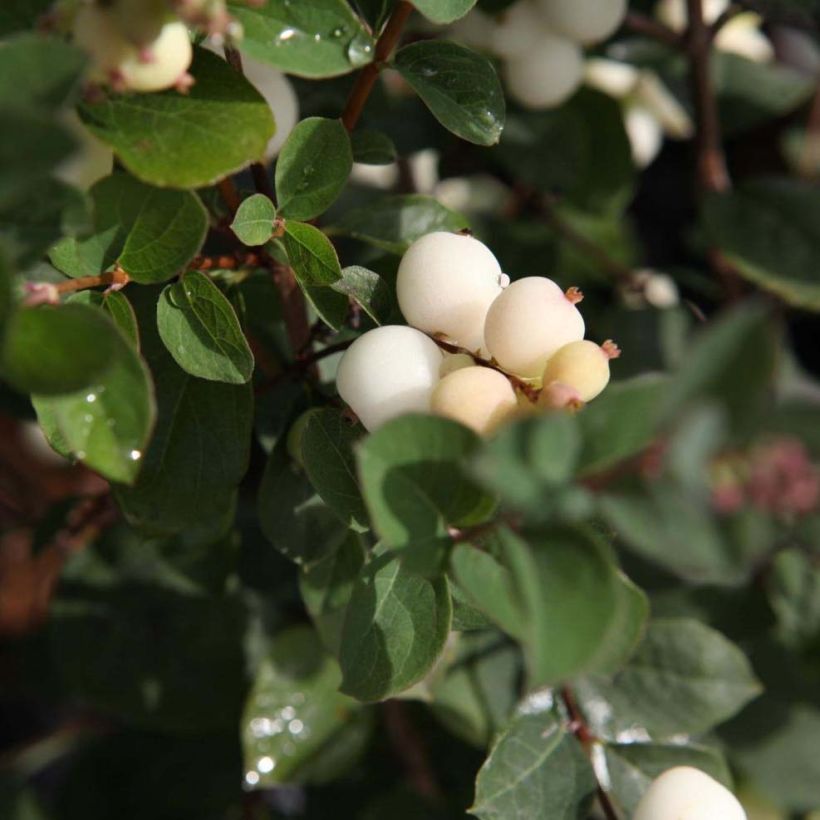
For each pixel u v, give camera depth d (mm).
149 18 226
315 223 299
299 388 292
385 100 323
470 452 223
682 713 292
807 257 299
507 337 237
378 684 248
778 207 302
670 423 207
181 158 235
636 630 233
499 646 323
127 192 239
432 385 243
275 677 327
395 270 280
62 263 246
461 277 247
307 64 248
